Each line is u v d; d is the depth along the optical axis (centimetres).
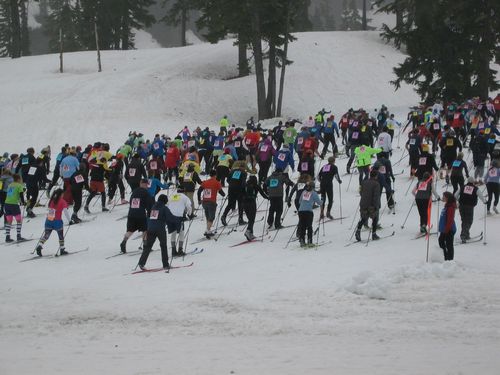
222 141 4700
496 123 5341
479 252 2453
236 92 8644
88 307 1823
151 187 3312
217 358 1244
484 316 1592
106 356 1288
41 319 1700
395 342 1355
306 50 10200
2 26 15262
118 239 3061
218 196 4003
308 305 1755
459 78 6712
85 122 7206
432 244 2600
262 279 2138
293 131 4728
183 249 2777
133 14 12162
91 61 10188
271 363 1188
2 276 2388
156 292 2000
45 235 2722
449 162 3759
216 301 1819
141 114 7588
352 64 9800
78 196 3453
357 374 1088
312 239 2741
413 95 9056
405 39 7031
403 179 4116
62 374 1127
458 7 6562
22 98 8156
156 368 1171
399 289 1914
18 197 3075
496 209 3212
